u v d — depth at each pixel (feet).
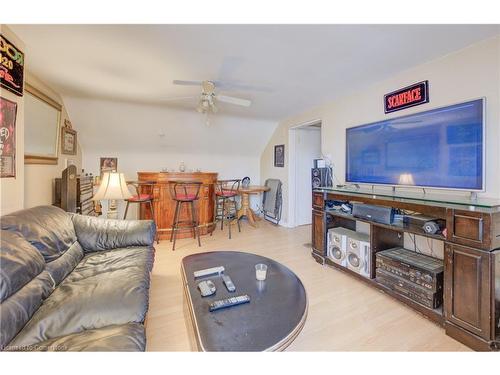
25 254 4.45
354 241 8.63
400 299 7.02
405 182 8.09
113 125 14.01
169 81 9.62
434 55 7.29
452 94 7.09
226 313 4.47
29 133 8.64
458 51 6.96
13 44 6.20
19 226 5.06
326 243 9.91
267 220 18.37
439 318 6.04
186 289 5.39
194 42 6.66
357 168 10.02
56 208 7.11
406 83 8.39
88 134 14.10
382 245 8.14
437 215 6.07
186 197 12.49
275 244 12.64
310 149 16.58
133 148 15.81
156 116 14.15
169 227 13.25
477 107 6.33
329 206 10.11
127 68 8.38
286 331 4.01
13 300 3.82
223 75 8.94
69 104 12.18
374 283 7.82
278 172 17.29
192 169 17.84
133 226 7.89
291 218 16.14
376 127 9.16
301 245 12.50
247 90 10.52
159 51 7.18
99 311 4.33
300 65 8.06
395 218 7.57
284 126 16.40
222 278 5.83
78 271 5.90
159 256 10.78
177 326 6.06
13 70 6.18
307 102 12.25
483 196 6.39
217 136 16.84
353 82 9.52
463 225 5.45
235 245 12.42
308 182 16.66
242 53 7.28
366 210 8.12
